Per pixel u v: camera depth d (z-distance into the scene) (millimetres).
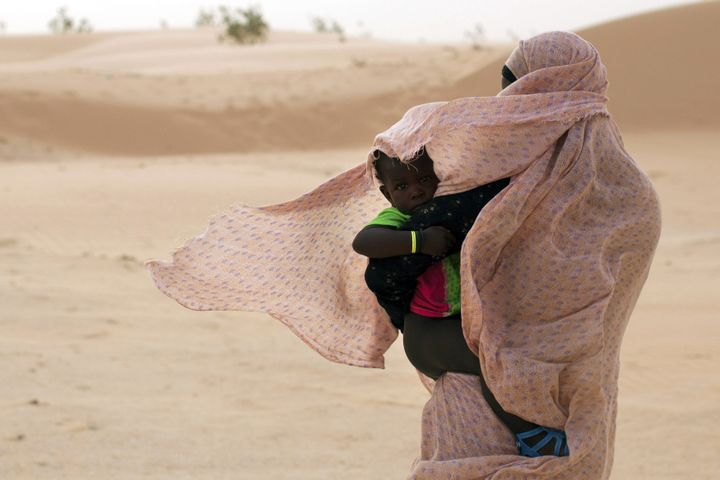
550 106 5012
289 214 5934
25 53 163000
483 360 4977
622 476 9852
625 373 14133
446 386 5305
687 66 74125
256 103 76438
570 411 5023
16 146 62719
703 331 16734
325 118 75000
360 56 118250
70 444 10852
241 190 36250
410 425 12000
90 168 47906
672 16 80688
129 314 18125
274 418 12211
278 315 5855
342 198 5945
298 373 14461
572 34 5234
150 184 37844
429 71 87062
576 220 5039
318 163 52844
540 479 4992
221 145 69625
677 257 25328
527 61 5223
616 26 80438
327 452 10844
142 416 12109
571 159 4980
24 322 17016
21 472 9875
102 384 13602
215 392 13391
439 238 5078
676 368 14336
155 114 71688
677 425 11516
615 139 5223
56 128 67312
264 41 172625
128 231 29234
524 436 5113
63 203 33562
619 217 5066
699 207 35188
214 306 5805
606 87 5227
